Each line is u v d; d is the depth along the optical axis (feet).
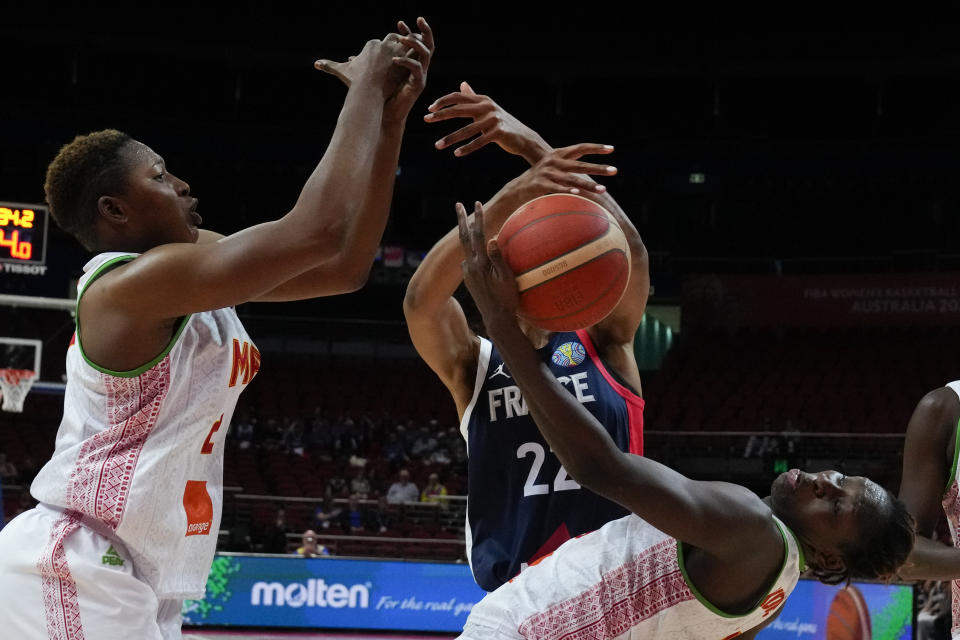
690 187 64.39
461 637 6.75
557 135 64.49
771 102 65.31
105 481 6.01
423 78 6.72
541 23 61.52
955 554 8.22
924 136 60.75
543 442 8.08
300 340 62.34
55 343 53.36
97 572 5.98
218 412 6.42
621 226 8.20
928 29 58.23
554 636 6.50
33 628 5.93
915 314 58.44
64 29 57.26
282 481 46.37
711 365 58.23
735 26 60.64
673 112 65.36
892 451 46.32
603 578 6.57
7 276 53.42
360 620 31.24
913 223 61.98
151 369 6.07
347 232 5.98
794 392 54.90
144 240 6.51
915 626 24.36
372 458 50.70
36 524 6.18
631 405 8.34
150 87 62.44
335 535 38.73
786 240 63.72
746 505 6.21
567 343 8.37
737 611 6.47
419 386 59.67
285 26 59.88
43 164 58.08
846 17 59.47
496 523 8.21
